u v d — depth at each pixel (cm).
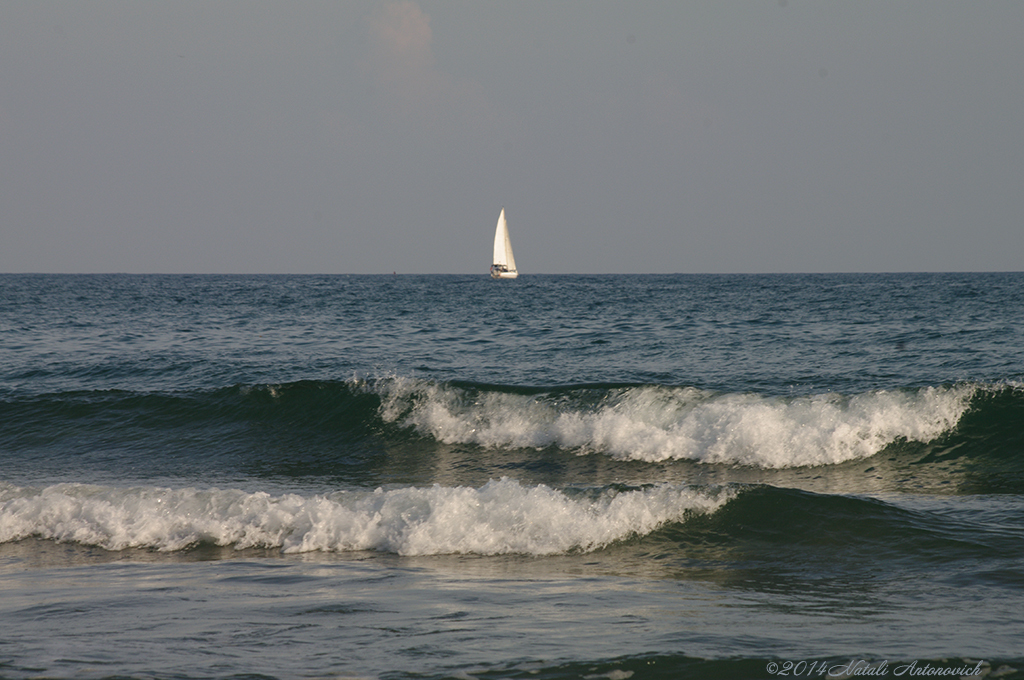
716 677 1566
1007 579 2250
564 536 2756
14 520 3039
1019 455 4088
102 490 3203
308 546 2794
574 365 7188
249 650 1689
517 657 1650
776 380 6103
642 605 2070
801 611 2014
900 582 2283
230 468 4369
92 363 7538
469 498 2938
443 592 2202
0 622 1917
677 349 8219
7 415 5300
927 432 4359
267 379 6675
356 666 1592
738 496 2941
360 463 4450
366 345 9175
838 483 3788
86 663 1598
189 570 2511
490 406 5044
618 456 4450
